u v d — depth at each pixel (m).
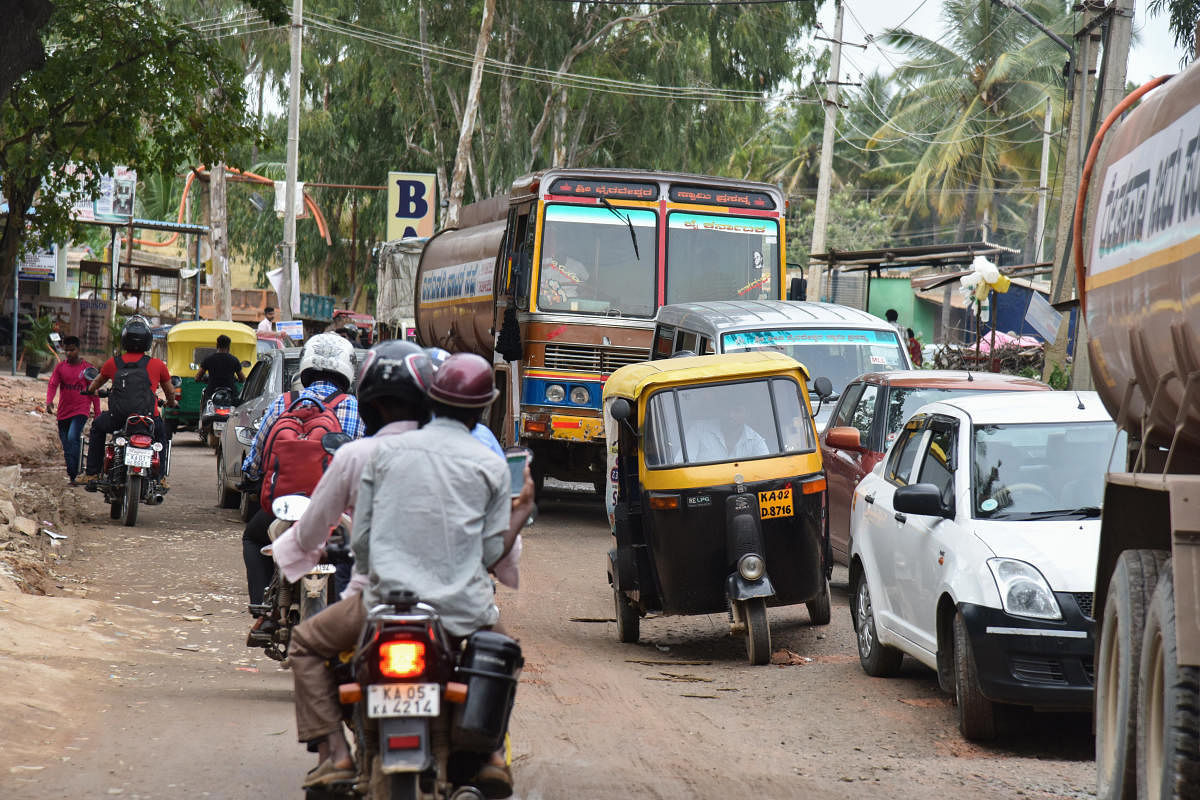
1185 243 5.41
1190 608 4.85
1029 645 7.53
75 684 7.87
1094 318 6.80
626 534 11.11
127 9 18.86
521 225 19.73
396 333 36.06
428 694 4.43
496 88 50.09
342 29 50.66
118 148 19.06
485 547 4.79
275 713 7.65
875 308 55.84
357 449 5.04
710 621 12.39
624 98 48.78
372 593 4.73
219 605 11.59
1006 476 8.79
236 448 16.73
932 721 8.46
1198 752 4.90
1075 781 6.92
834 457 13.72
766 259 18.92
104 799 5.75
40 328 42.06
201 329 28.25
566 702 8.72
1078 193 7.02
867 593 10.09
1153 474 5.46
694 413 11.02
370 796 4.79
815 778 6.82
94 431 16.25
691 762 7.11
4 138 18.83
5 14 11.62
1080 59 24.39
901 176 72.06
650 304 18.50
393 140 56.31
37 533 13.51
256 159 64.69
